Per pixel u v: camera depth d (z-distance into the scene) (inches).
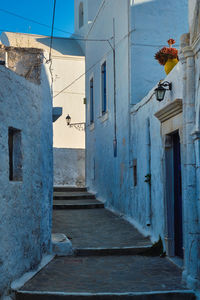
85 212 490.3
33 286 220.1
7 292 207.2
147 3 443.8
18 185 227.3
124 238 346.9
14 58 287.6
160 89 286.8
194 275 216.1
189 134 223.9
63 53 842.8
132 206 419.5
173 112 264.7
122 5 467.2
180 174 283.9
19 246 227.1
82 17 916.0
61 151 789.2
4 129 210.5
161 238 309.4
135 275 245.8
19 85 233.1
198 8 218.8
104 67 580.1
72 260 287.6
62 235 341.1
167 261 283.4
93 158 633.6
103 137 567.8
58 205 512.1
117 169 488.4
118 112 484.7
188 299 209.0
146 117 364.5
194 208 219.5
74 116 817.5
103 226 402.6
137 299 206.1
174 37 446.3
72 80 822.5
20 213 229.8
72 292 209.3
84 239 343.9
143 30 440.5
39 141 267.7
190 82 226.2
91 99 663.1
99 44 594.2
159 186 318.3
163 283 227.8
